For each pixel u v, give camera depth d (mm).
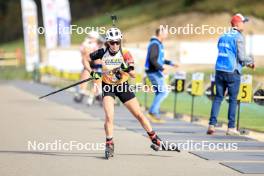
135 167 14977
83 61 29234
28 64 57375
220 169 14820
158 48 24219
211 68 52031
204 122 25375
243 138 20375
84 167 14938
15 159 16062
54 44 52156
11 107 31391
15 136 20469
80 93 34219
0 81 59062
